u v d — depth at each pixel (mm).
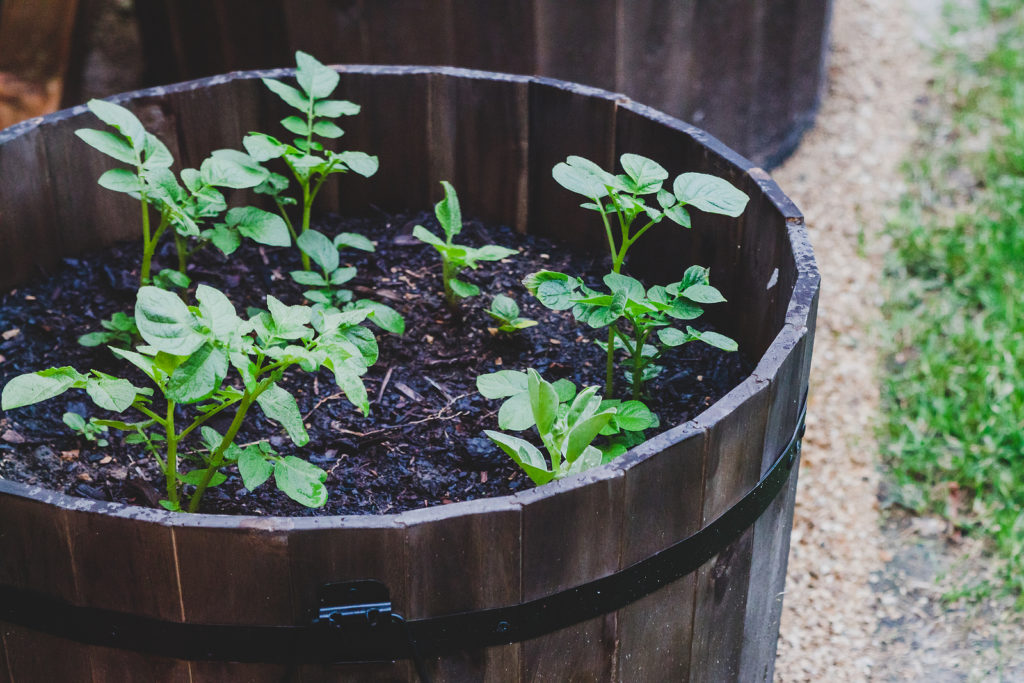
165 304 1334
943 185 3725
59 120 2041
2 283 2047
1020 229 3432
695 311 1658
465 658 1335
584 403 1554
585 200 2213
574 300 1646
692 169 2012
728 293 2010
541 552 1291
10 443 1730
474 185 2318
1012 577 2488
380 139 2293
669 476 1343
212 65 3154
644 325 1741
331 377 1933
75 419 1701
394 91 2238
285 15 2969
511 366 1946
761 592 1670
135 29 3232
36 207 2061
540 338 2010
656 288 1724
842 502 2703
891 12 4672
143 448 1761
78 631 1329
